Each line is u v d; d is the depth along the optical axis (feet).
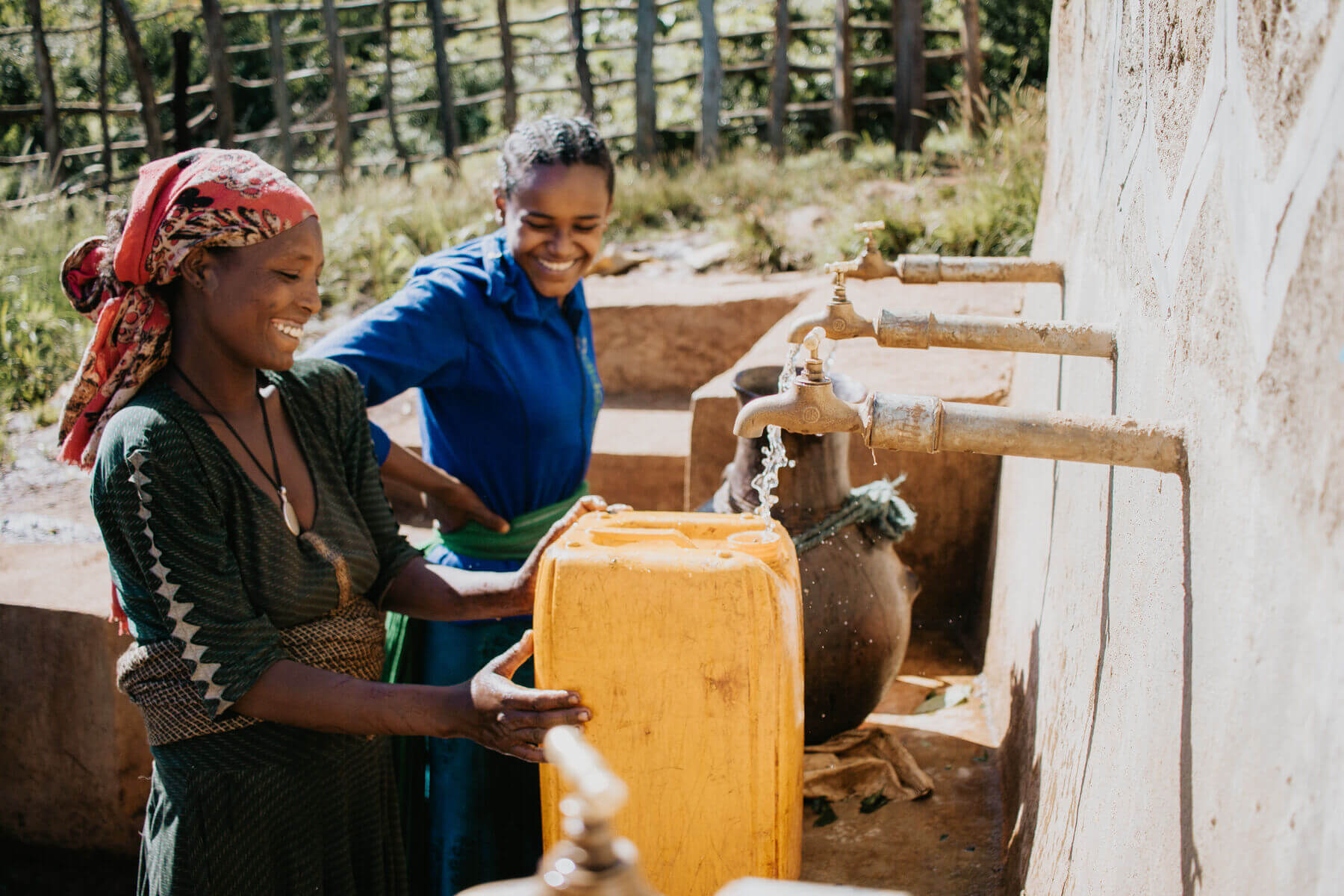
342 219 23.12
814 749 8.67
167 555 5.23
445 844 7.52
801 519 8.18
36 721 9.32
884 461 10.98
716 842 5.18
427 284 7.43
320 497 5.99
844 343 12.18
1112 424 4.00
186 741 5.53
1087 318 6.53
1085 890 4.80
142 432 5.22
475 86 47.55
